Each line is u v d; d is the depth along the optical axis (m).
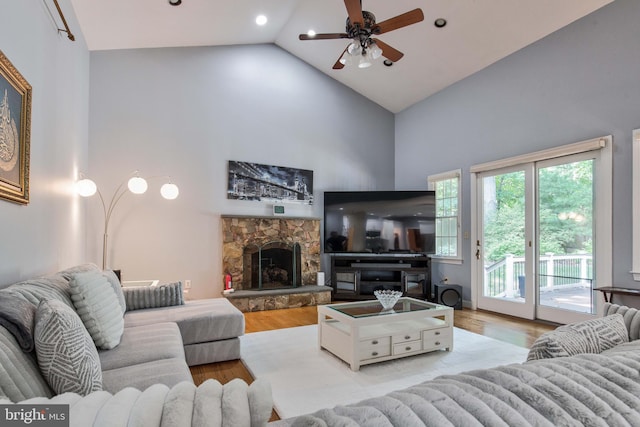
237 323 2.90
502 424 0.64
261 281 5.16
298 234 5.50
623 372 0.87
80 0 3.25
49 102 2.62
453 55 4.81
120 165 4.37
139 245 4.45
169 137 4.68
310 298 5.16
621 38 3.46
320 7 4.55
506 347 3.24
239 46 5.25
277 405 2.16
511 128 4.53
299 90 5.73
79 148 3.65
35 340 1.22
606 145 3.55
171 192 4.07
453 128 5.42
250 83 5.31
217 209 4.96
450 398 0.72
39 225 2.43
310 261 5.59
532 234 4.27
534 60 4.26
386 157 6.54
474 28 4.28
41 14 2.45
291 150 5.62
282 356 3.00
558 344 1.28
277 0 4.29
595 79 3.66
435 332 3.07
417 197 5.60
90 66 4.23
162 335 2.23
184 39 4.59
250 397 0.67
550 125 4.08
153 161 4.56
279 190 5.46
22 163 2.06
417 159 6.11
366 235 5.62
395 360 2.91
